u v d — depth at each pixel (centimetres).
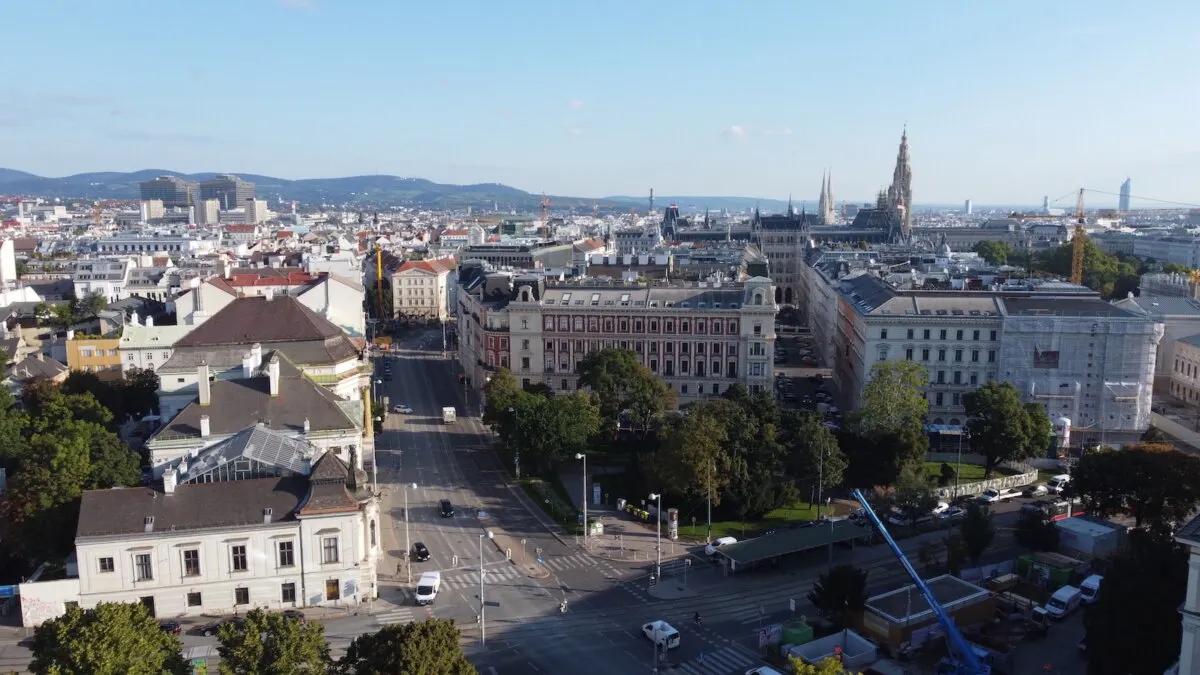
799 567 13562
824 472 15600
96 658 7531
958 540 13138
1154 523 13262
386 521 15312
